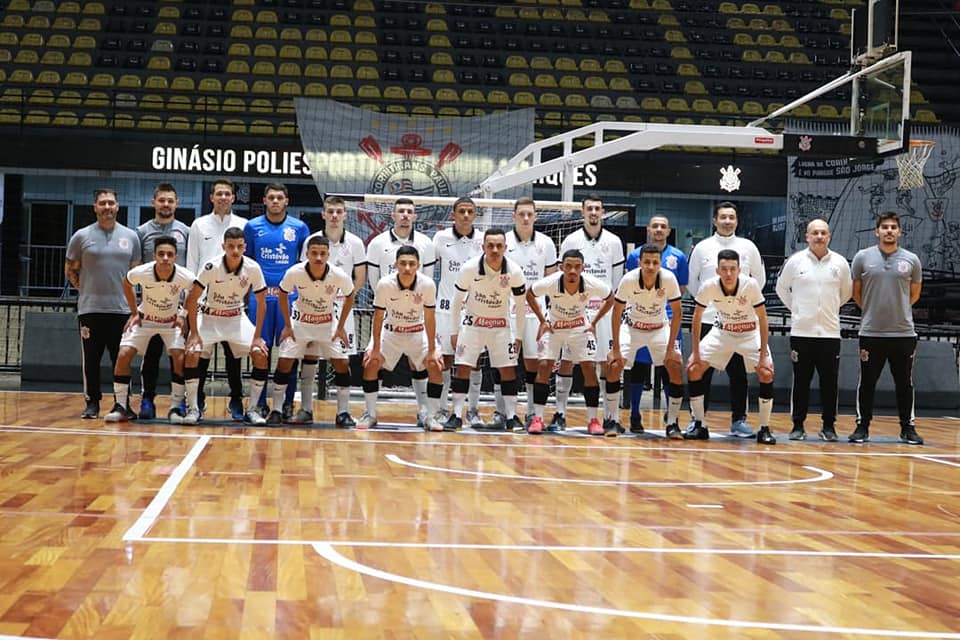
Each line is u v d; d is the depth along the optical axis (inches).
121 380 286.4
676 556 138.4
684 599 115.6
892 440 308.0
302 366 300.4
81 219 686.5
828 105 778.2
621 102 767.7
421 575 123.4
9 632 96.7
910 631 105.0
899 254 299.0
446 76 775.7
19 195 681.6
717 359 294.7
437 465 222.8
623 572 128.1
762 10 874.8
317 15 816.3
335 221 318.0
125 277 284.5
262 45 781.9
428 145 609.6
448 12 837.2
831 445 290.4
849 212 633.0
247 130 700.0
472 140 612.1
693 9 868.6
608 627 103.8
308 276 287.6
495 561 132.1
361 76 766.5
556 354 300.5
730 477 218.7
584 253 325.1
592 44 821.2
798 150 390.3
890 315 296.8
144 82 733.3
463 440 274.2
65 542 135.9
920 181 463.2
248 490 181.0
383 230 435.2
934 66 795.4
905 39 800.3
